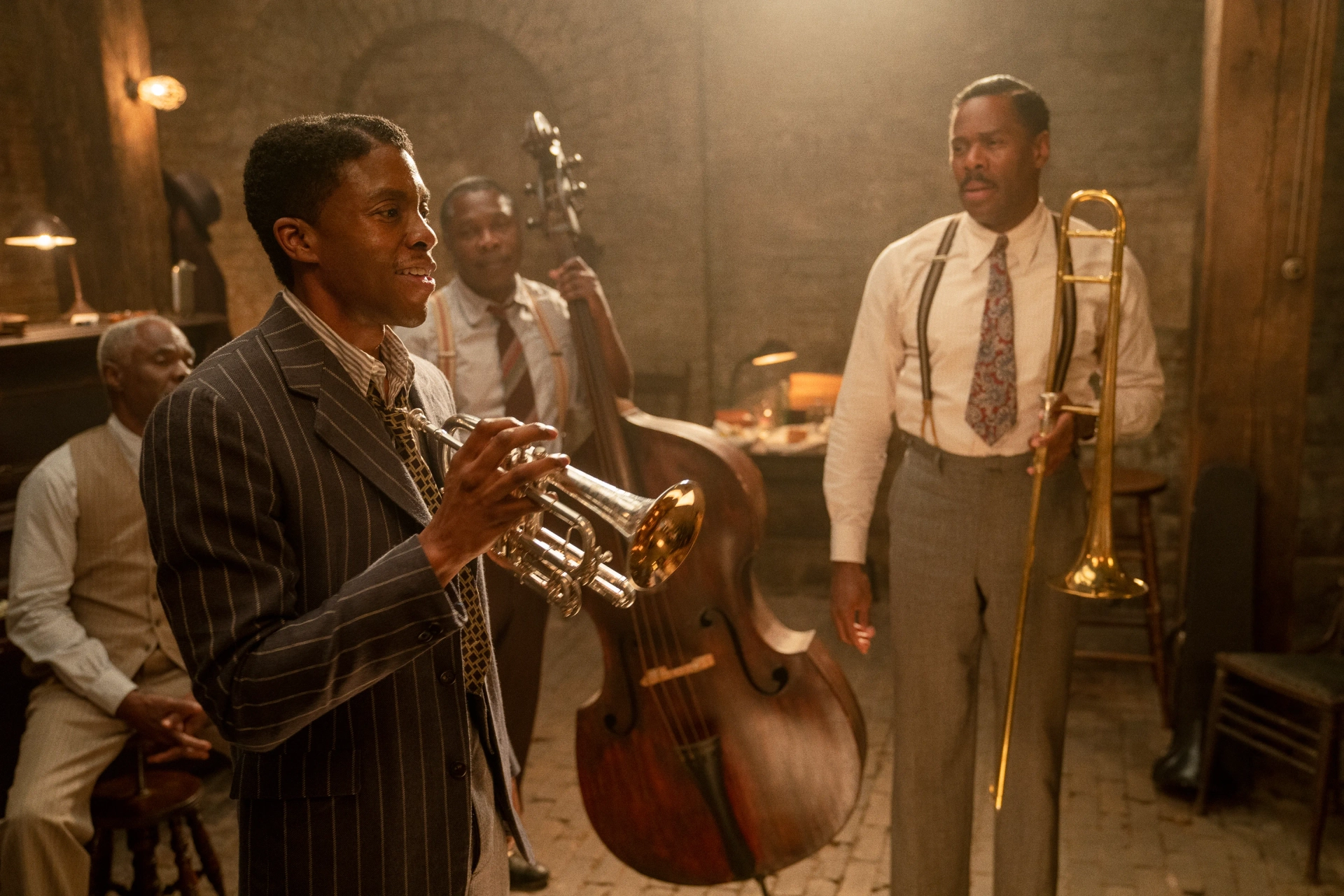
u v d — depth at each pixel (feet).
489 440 4.02
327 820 4.48
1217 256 11.89
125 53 16.74
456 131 19.99
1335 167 16.53
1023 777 7.93
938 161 18.08
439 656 4.70
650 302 19.39
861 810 11.59
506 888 5.41
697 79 18.51
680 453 8.68
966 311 7.65
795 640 8.38
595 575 4.38
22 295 20.11
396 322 4.59
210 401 4.25
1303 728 10.37
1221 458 12.13
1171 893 9.97
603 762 8.61
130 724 8.85
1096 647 16.15
